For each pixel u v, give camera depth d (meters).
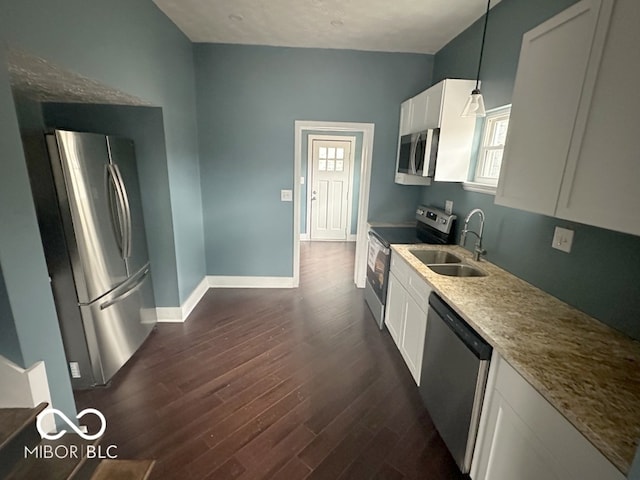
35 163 1.83
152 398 2.12
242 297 3.73
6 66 1.16
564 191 1.26
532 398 1.08
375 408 2.08
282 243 3.94
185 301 3.23
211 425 1.91
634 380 1.07
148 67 2.37
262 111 3.53
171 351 2.65
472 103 2.00
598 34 1.08
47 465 1.28
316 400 2.14
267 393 2.19
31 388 1.27
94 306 2.10
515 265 2.05
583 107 1.15
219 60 3.36
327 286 4.12
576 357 1.19
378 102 3.56
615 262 1.38
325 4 2.44
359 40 3.15
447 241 2.84
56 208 1.89
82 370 2.16
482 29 2.53
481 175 2.54
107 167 2.20
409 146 3.13
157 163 2.76
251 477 1.60
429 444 1.82
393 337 2.76
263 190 3.76
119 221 2.32
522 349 1.24
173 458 1.69
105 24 1.82
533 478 1.08
